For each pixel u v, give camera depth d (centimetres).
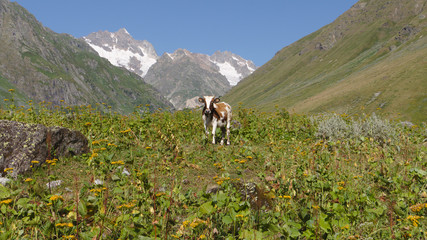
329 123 1401
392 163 955
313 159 898
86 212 389
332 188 629
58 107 1259
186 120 1454
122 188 573
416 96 13450
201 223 436
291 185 654
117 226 442
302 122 1675
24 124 749
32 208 454
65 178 689
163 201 481
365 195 616
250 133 1404
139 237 382
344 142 1210
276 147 1136
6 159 686
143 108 1391
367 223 515
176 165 836
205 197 484
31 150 717
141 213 475
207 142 1212
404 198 637
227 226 487
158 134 1055
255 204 569
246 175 842
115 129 1108
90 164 721
